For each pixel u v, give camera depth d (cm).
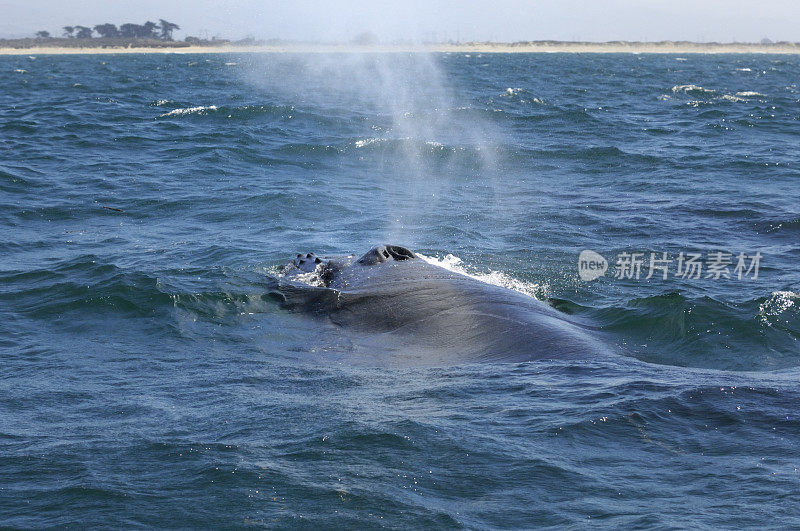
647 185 2248
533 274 1395
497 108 4306
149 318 1131
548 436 682
